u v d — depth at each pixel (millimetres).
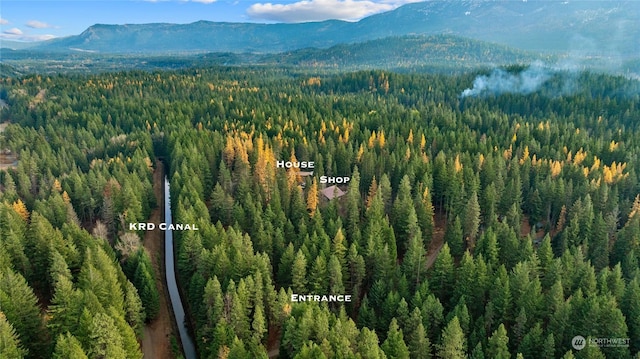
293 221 101625
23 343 59625
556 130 163125
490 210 99000
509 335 65750
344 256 82438
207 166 127062
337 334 58312
